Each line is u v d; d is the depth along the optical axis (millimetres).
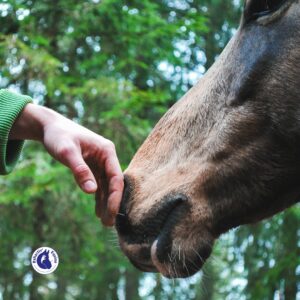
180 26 10141
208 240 3219
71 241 10367
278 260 10586
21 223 10305
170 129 3391
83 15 9812
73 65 10414
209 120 3275
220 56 3381
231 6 13258
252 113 3172
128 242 3246
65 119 2873
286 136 3139
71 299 15031
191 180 3236
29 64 9461
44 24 10000
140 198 3246
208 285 12617
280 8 3121
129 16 9922
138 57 11508
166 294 13008
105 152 2861
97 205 2992
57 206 10086
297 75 3094
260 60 3145
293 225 10805
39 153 9648
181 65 10773
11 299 10766
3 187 9672
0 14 9789
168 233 3176
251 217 3291
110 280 14828
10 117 2768
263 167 3188
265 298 9734
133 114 10141
